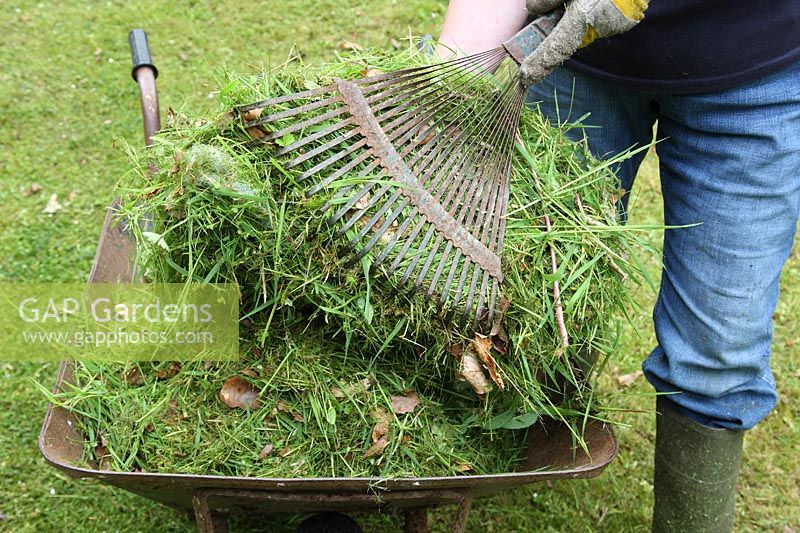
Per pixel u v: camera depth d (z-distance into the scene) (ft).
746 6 4.34
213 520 4.83
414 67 4.84
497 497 6.62
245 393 4.69
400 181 4.46
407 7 11.39
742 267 4.75
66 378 4.83
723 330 4.84
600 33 4.21
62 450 4.39
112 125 9.62
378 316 4.39
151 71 5.71
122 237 5.56
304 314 4.75
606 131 5.50
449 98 4.71
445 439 4.73
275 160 4.33
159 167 4.48
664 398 5.41
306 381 4.64
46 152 9.23
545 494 6.65
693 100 4.72
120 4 11.27
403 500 4.14
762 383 5.15
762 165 4.60
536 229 4.62
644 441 7.15
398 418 4.67
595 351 5.23
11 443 6.63
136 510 6.27
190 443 4.59
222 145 4.33
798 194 4.75
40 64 10.28
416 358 4.76
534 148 4.94
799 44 4.42
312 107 4.45
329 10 11.30
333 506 4.32
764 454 7.12
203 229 4.26
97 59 10.42
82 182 8.95
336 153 4.46
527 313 4.43
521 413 4.76
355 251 4.31
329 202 4.27
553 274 4.46
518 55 4.53
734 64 4.46
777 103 4.52
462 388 4.85
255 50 10.64
